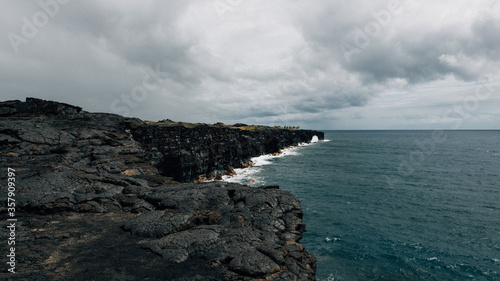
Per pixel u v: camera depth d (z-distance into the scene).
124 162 21.64
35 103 30.73
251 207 13.20
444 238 30.44
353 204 43.62
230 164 74.94
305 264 9.48
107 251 9.20
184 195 14.09
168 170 51.91
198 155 57.34
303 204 43.47
